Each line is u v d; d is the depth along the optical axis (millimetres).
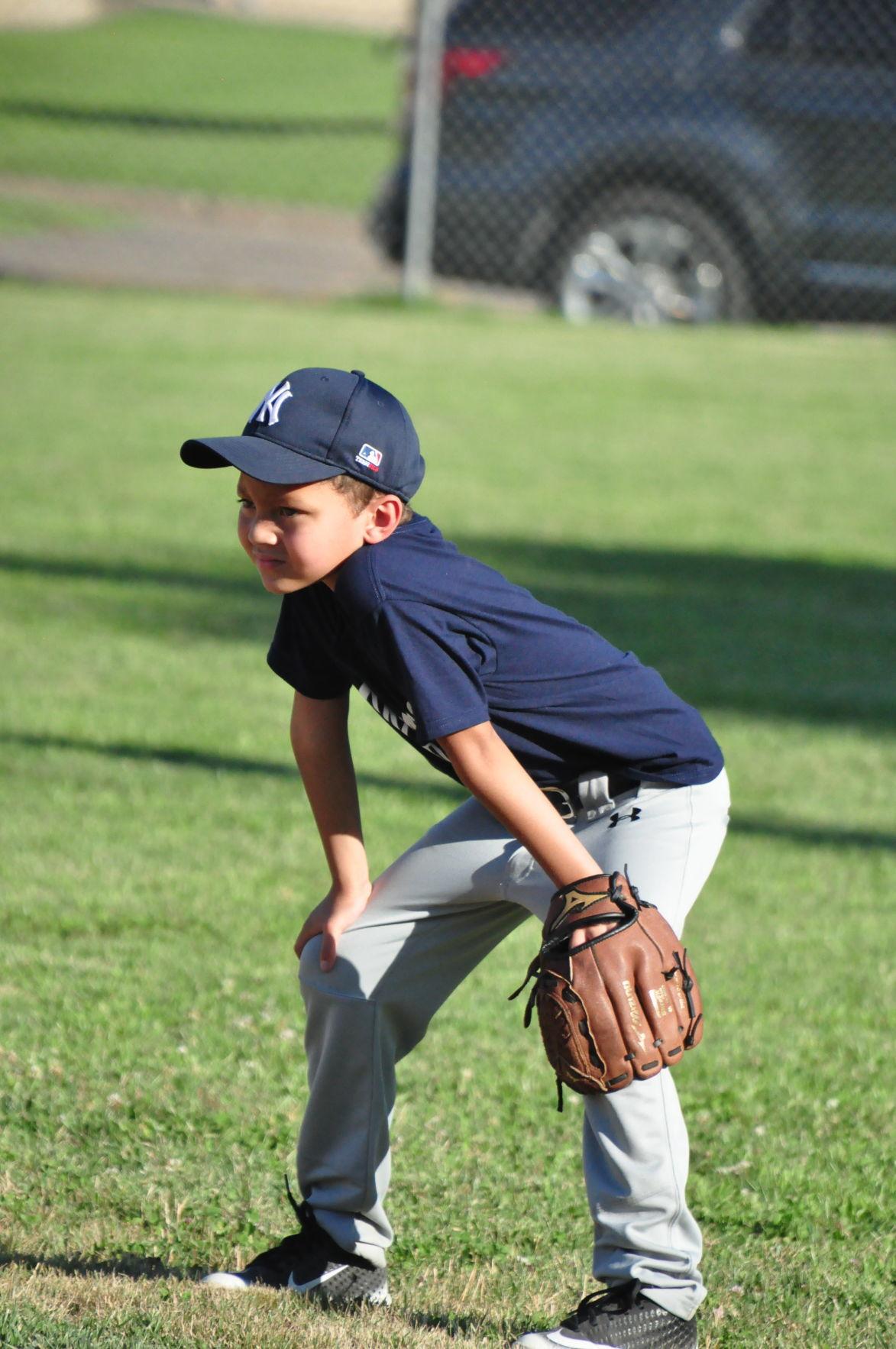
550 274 48062
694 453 38625
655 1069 9445
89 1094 13062
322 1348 9344
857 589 30500
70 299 48469
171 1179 12016
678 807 10219
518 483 35344
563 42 45438
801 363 46562
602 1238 9656
